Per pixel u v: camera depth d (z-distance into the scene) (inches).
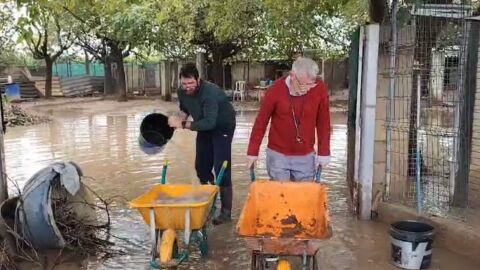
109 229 214.4
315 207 162.2
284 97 174.1
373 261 180.4
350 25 683.4
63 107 842.8
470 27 208.7
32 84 1085.1
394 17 221.1
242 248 193.5
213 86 205.8
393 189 238.5
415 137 243.6
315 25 674.2
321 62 965.8
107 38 892.0
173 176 308.5
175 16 657.6
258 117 177.9
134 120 625.6
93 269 175.0
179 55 911.0
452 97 237.9
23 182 304.2
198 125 194.9
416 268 171.6
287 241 136.7
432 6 221.8
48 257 184.5
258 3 560.4
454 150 218.1
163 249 153.4
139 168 332.2
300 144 178.2
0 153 206.2
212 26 607.8
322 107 176.2
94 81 1189.7
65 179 187.6
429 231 171.8
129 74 1132.5
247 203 154.4
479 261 177.2
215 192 175.9
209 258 183.9
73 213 203.8
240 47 835.4
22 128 555.5
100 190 279.0
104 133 505.4
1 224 184.1
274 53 880.9
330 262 179.6
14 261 179.2
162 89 961.5
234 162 352.8
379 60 226.5
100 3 320.2
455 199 216.7
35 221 179.3
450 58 237.8
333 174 317.1
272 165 183.0
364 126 221.0
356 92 232.7
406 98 232.1
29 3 228.1
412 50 230.7
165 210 156.4
